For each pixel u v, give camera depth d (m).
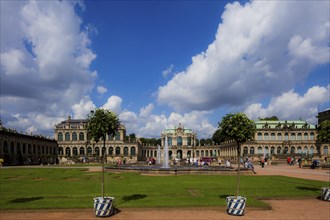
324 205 23.34
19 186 32.81
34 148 135.50
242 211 19.66
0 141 101.62
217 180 39.50
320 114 147.75
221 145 198.38
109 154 174.50
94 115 24.42
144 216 19.19
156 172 50.22
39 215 19.38
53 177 44.81
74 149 173.12
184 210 20.97
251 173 51.41
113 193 27.20
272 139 163.75
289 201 25.00
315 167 69.44
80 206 20.88
